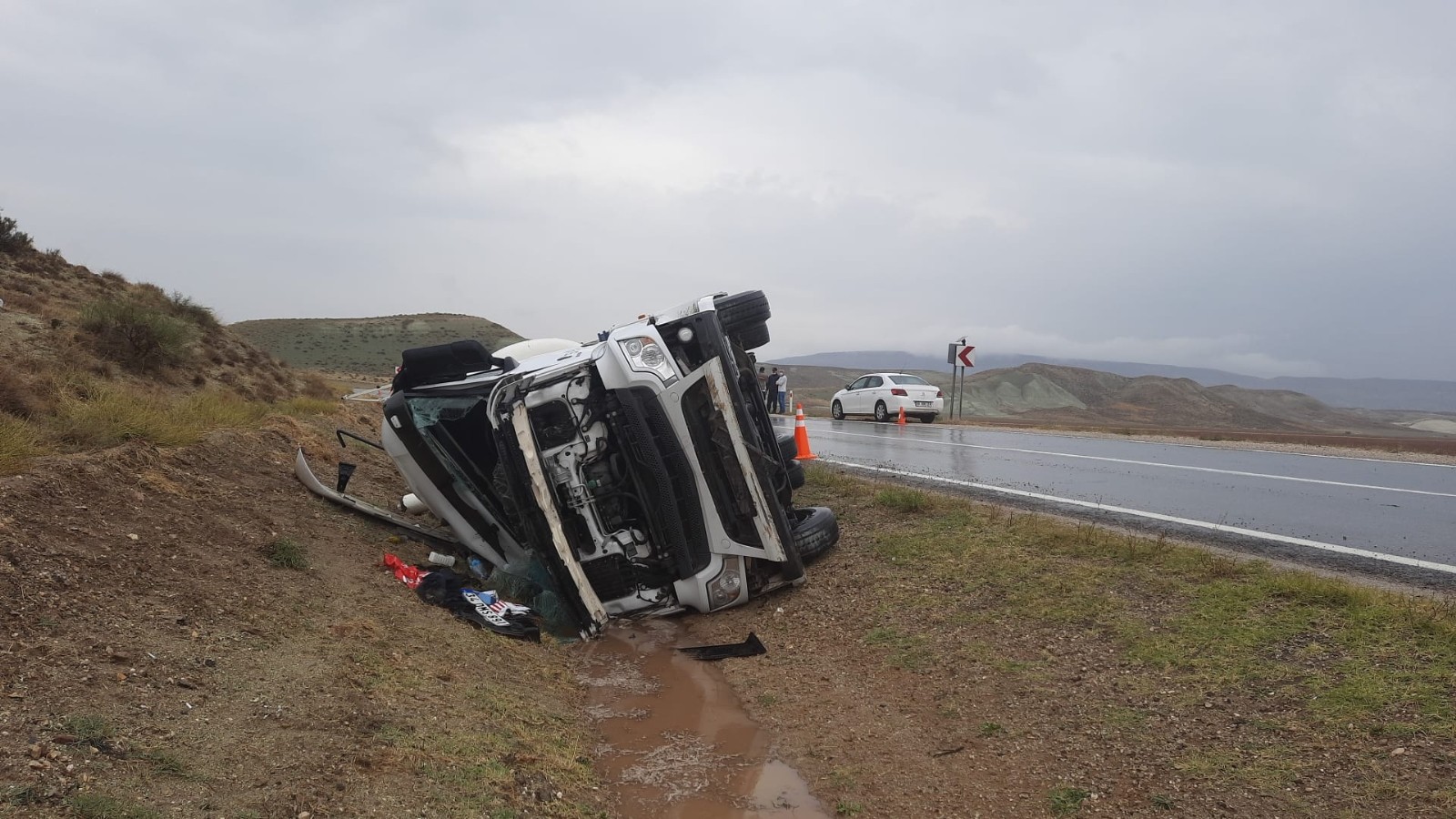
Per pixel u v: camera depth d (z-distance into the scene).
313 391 22.84
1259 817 3.49
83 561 4.60
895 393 27.31
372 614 5.60
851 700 5.29
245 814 2.92
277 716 3.70
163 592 4.64
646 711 5.38
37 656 3.54
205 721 3.48
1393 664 4.43
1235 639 5.03
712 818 4.02
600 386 7.01
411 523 8.77
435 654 5.24
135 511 5.73
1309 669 4.54
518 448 6.68
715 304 8.10
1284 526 8.87
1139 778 3.92
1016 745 4.42
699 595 7.00
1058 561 6.92
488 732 4.31
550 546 6.66
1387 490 11.60
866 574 7.45
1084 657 5.23
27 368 10.95
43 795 2.67
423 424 7.45
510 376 7.15
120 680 3.56
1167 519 9.32
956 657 5.59
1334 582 5.54
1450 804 3.32
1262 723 4.15
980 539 7.80
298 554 6.12
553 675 5.82
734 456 6.89
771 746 4.83
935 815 3.93
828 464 14.18
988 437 21.33
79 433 7.33
